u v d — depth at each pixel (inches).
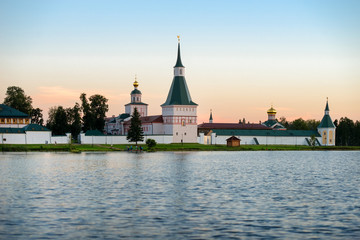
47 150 6382.9
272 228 1561.3
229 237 1445.6
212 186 2571.4
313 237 1459.2
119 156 5329.7
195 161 4603.8
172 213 1779.0
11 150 6279.5
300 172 3540.8
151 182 2728.8
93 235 1456.7
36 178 2896.2
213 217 1715.1
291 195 2266.2
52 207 1876.2
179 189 2429.9
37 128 7185.0
